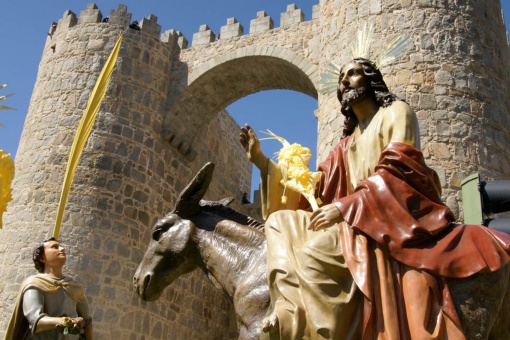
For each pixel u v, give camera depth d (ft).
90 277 57.36
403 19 50.14
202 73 72.69
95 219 60.03
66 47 70.33
